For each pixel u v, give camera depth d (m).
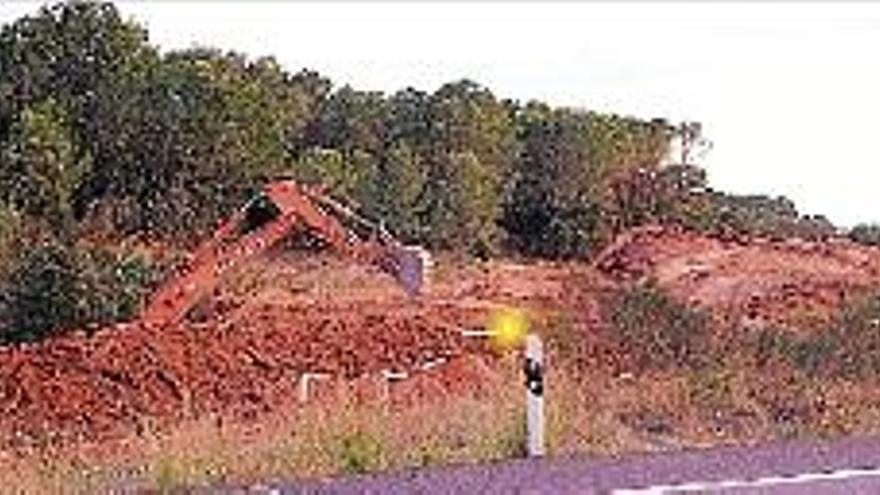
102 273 28.84
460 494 11.71
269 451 14.18
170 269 30.64
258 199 28.25
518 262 50.00
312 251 40.97
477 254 52.06
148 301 27.94
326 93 59.72
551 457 14.02
